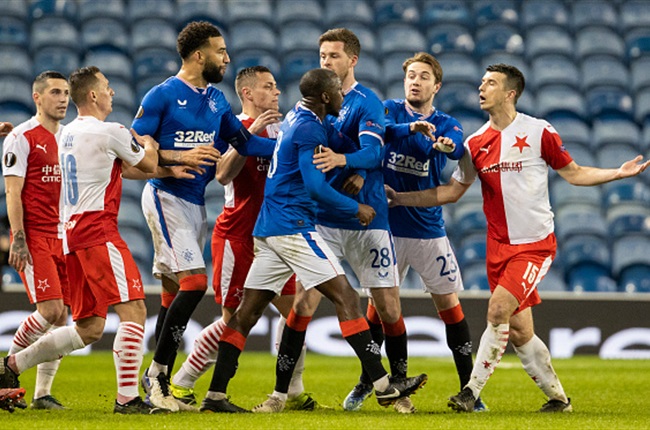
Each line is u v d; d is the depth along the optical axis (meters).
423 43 73.94
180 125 26.30
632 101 72.75
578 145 68.31
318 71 24.84
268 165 28.03
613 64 74.06
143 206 26.98
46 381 27.02
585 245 61.47
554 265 61.06
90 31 71.50
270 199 24.97
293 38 73.06
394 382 27.38
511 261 26.23
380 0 76.88
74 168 24.48
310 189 24.22
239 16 74.56
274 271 25.20
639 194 65.31
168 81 26.58
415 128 26.52
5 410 24.86
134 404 24.44
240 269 28.27
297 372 27.22
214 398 25.09
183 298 25.97
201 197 27.05
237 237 28.22
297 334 25.92
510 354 52.09
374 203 26.69
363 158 25.08
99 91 25.09
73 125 24.94
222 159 27.72
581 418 24.25
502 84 26.34
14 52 68.88
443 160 29.16
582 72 73.75
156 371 25.86
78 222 24.45
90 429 20.94
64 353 24.91
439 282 28.97
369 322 29.06
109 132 24.44
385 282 26.92
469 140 27.19
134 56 71.00
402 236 28.89
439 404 29.28
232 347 25.16
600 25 77.00
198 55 26.45
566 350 50.12
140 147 24.86
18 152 27.66
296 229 24.61
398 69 71.62
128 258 24.70
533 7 77.19
